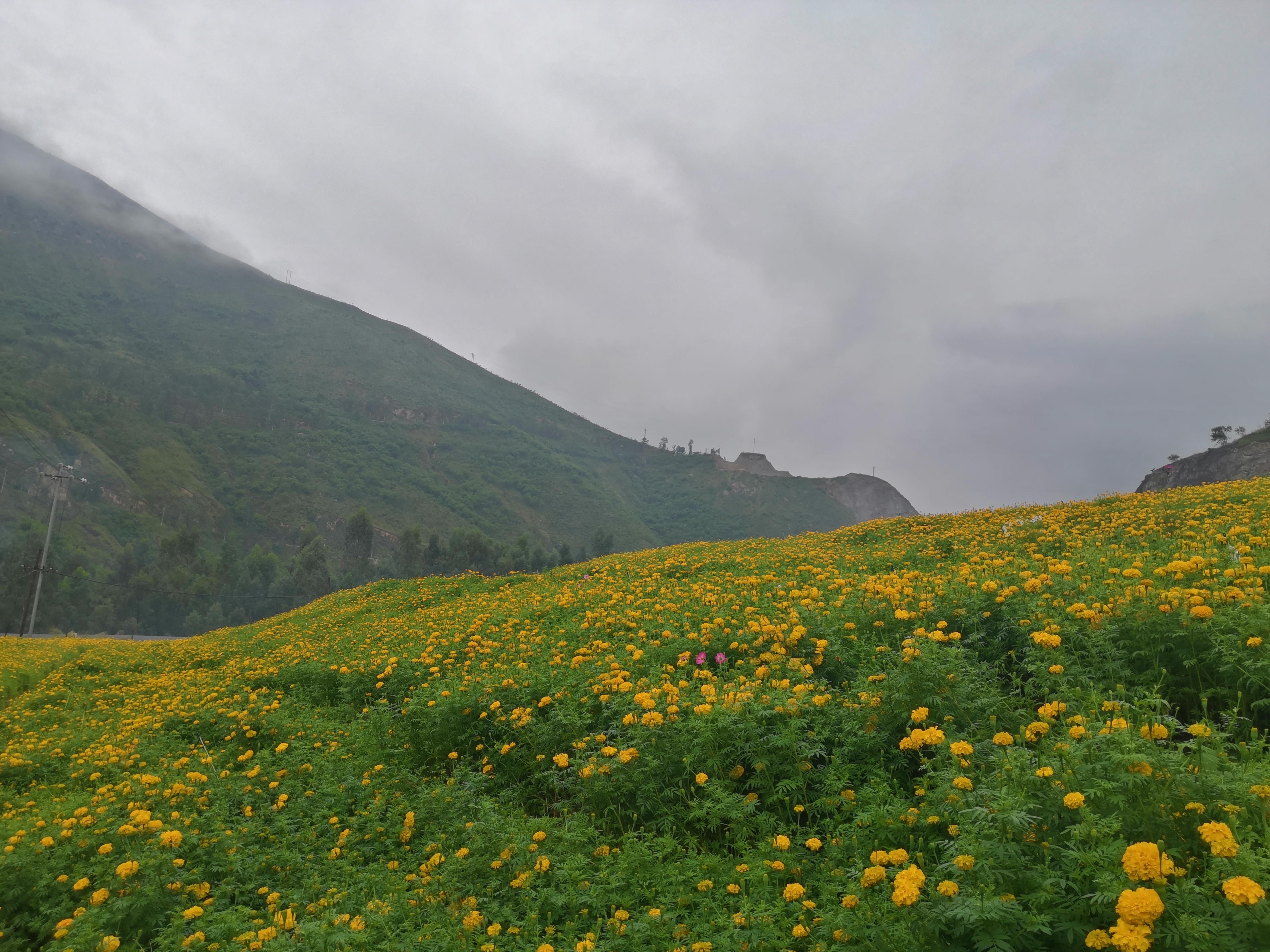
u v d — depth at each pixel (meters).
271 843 6.40
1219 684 5.04
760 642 7.89
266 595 102.69
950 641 6.90
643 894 4.30
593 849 5.08
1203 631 5.18
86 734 11.66
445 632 15.14
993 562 9.46
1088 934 2.62
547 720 7.77
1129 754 3.21
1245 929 2.34
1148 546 9.69
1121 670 5.25
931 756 4.75
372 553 194.00
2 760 10.00
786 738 4.96
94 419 198.50
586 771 5.75
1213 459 106.94
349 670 13.68
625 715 6.44
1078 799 3.10
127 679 20.56
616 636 10.67
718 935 3.64
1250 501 13.44
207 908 5.03
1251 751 3.55
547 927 4.22
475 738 8.19
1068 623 6.02
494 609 16.95
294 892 5.29
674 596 12.66
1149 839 2.98
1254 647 4.77
